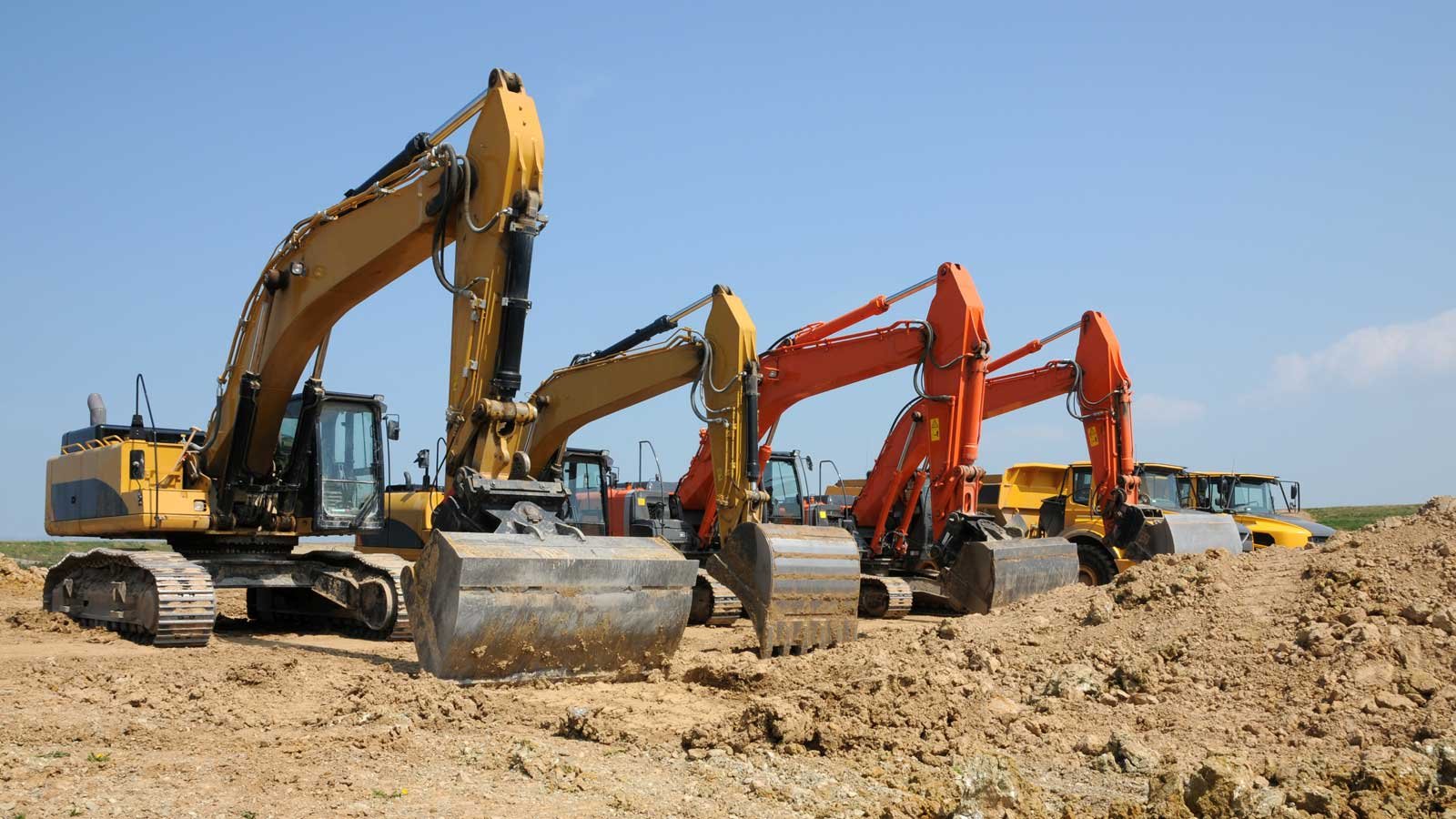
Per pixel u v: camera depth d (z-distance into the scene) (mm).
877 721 8180
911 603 19062
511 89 11125
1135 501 20562
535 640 9625
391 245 11852
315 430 14367
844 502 22531
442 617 9312
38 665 10750
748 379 16984
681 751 7617
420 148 11609
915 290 17969
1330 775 6629
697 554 20281
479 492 10344
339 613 15438
